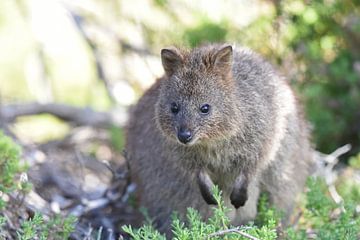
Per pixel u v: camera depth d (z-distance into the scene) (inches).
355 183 549.6
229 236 380.2
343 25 664.4
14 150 472.1
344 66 644.1
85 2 755.4
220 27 668.1
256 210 483.2
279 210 476.4
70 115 717.3
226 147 453.7
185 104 441.1
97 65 733.9
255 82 461.4
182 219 484.7
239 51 481.7
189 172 465.4
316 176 530.3
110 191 540.7
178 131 438.9
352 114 652.1
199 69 445.7
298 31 664.4
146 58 729.0
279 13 668.7
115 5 751.1
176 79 446.3
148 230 385.1
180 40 684.1
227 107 444.8
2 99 753.0
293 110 487.5
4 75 820.0
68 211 520.1
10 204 463.5
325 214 459.2
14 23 847.1
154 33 730.8
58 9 787.4
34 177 573.0
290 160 484.7
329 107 653.3
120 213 530.9
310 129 542.6
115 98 729.6
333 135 647.1
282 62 664.4
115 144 673.0
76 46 824.3
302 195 506.0
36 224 405.7
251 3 689.0
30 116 736.3
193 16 701.9
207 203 464.1
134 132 519.2
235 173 464.1
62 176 613.3
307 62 658.8
